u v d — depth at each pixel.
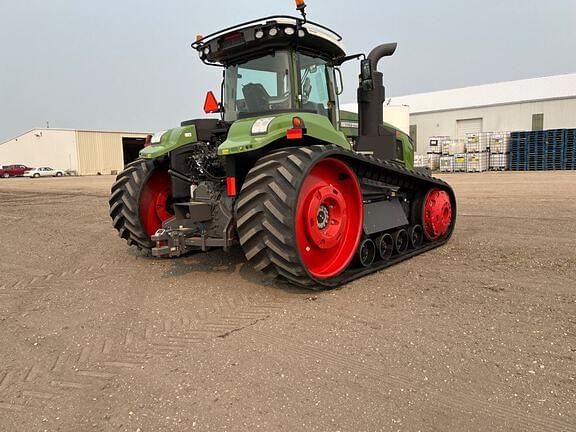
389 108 28.88
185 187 5.18
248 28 4.41
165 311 3.77
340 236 4.50
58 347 3.12
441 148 27.89
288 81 4.63
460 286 4.21
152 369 2.76
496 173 23.64
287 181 3.83
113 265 5.39
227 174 4.23
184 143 5.13
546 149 24.69
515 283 4.25
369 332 3.20
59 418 2.28
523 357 2.77
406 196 6.14
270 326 3.36
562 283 4.21
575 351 2.84
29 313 3.81
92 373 2.74
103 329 3.42
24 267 5.37
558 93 30.70
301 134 3.84
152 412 2.30
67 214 10.43
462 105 34.34
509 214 8.69
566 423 2.13
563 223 7.49
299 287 4.27
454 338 3.06
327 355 2.86
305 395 2.42
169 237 4.33
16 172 45.06
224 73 5.20
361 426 2.14
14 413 2.34
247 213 3.89
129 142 53.06
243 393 2.45
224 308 3.78
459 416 2.21
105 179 32.03
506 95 32.78
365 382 2.53
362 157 4.65
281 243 3.80
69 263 5.54
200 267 5.14
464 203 10.63
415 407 2.29
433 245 6.00
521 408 2.26
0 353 3.05
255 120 4.20
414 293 4.04
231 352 2.95
